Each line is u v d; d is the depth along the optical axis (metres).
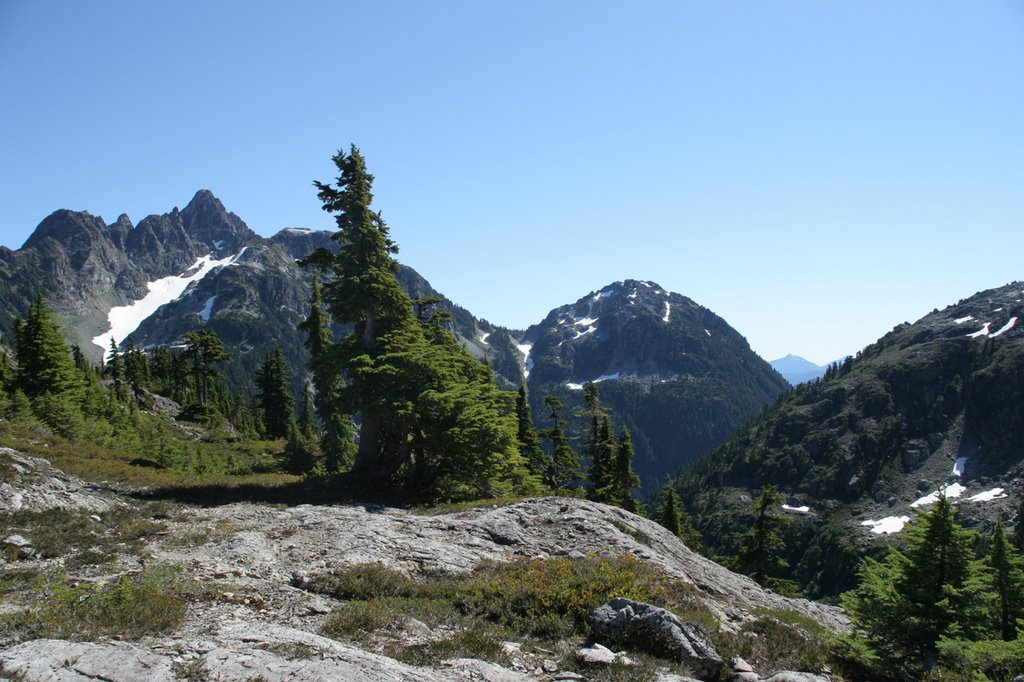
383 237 28.92
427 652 9.00
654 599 12.23
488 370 35.56
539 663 9.28
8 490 15.84
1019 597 13.51
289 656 7.77
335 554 14.35
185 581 11.16
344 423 43.50
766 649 11.55
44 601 9.37
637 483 47.59
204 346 71.69
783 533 156.38
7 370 47.53
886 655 11.89
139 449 37.25
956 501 154.38
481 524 18.02
